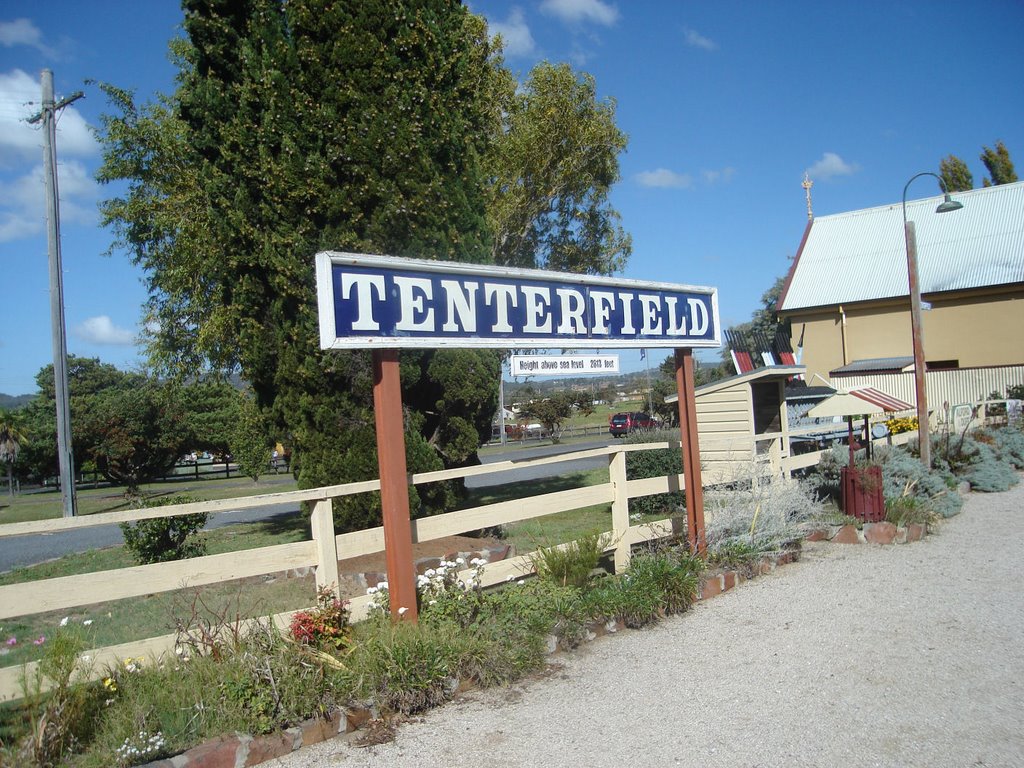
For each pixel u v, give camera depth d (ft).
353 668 15.29
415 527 19.79
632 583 21.79
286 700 14.15
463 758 13.44
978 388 90.84
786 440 39.01
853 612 21.53
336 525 28.60
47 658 13.09
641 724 14.76
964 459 47.91
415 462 29.30
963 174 165.99
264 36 28.48
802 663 17.78
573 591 20.67
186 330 52.26
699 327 26.37
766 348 113.80
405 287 17.79
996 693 15.80
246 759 13.10
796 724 14.61
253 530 45.21
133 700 13.65
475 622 18.17
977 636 19.29
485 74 47.09
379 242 28.91
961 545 29.89
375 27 28.76
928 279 101.76
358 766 13.15
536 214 58.95
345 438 28.78
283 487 92.02
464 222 30.89
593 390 209.05
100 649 14.99
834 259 112.47
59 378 58.54
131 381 162.40
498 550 27.30
